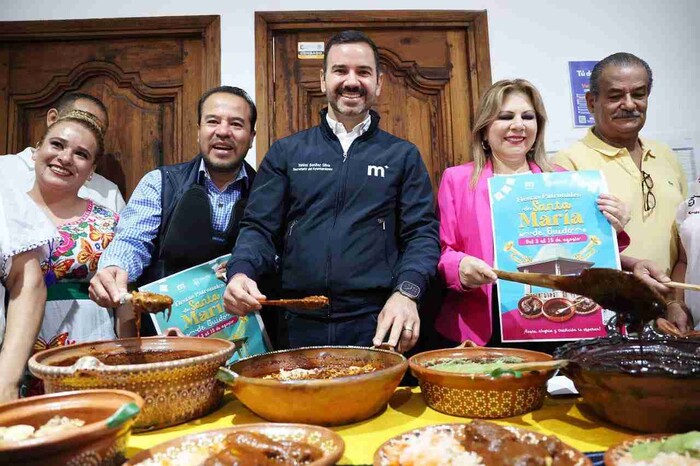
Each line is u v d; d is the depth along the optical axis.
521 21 2.41
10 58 2.40
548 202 1.46
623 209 1.44
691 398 0.79
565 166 2.05
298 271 1.53
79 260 1.64
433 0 2.41
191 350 1.10
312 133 1.66
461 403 0.97
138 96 2.41
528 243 1.44
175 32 2.37
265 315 1.73
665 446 0.74
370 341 1.50
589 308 1.38
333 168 1.57
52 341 1.58
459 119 2.43
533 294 1.41
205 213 1.71
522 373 0.91
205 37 2.36
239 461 0.71
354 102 1.59
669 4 2.44
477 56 2.40
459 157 2.42
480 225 1.62
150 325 1.68
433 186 2.42
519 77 2.40
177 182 1.79
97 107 2.10
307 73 2.40
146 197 1.76
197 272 1.49
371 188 1.54
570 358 0.97
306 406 0.88
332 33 2.41
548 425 0.93
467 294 1.62
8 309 1.24
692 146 2.40
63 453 0.66
